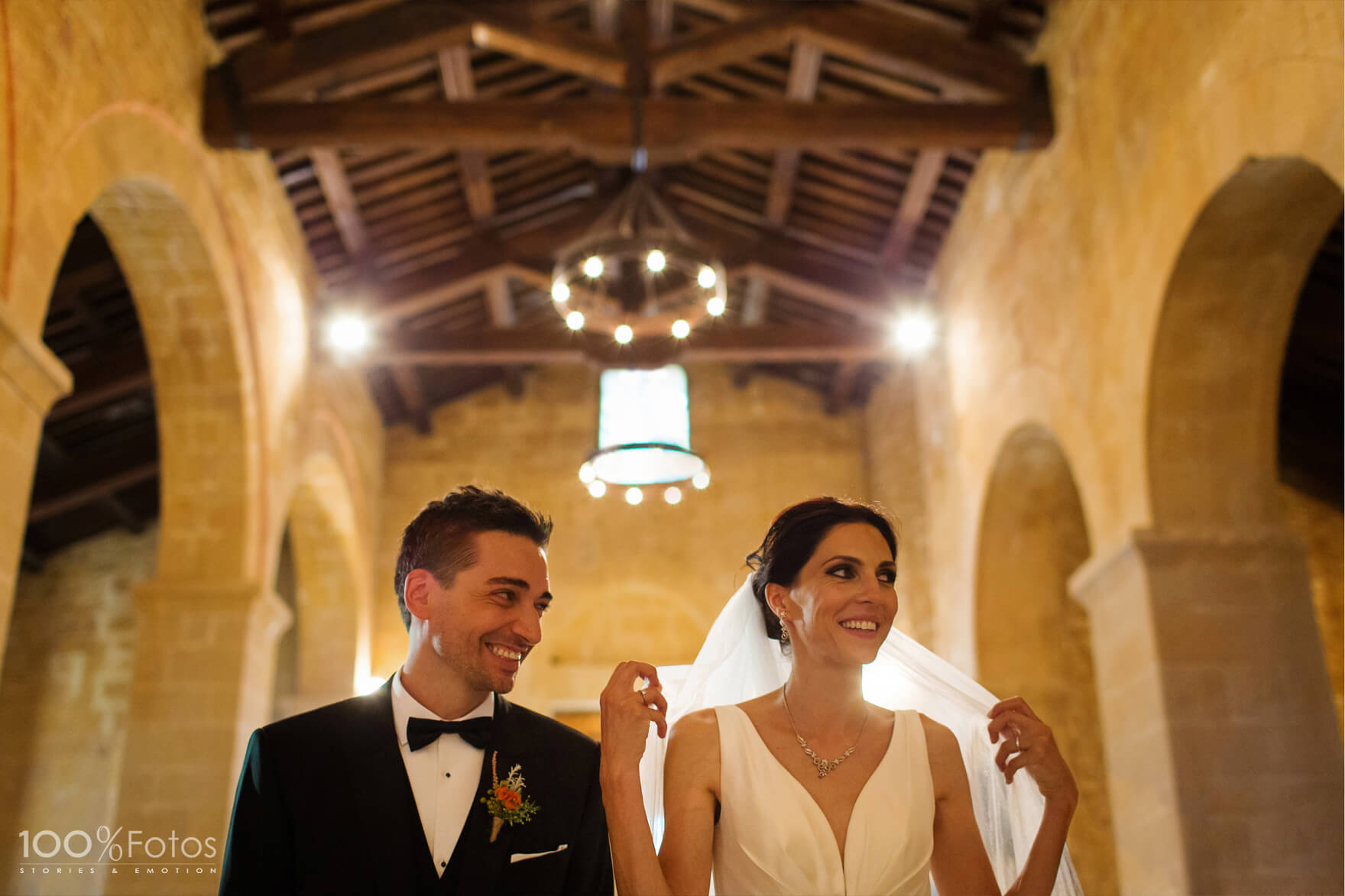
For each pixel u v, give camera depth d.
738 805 2.29
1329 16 4.80
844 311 12.44
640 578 13.22
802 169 10.55
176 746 8.02
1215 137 5.79
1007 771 2.51
